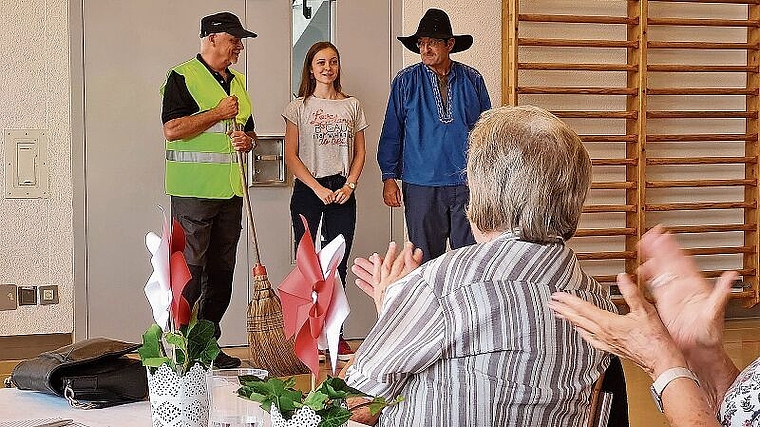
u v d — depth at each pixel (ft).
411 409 6.00
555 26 20.70
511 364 5.88
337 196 17.95
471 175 6.30
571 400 6.05
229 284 17.26
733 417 5.33
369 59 19.79
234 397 5.95
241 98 16.88
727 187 22.09
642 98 20.74
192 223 16.62
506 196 6.12
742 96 21.98
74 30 18.44
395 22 19.88
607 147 21.30
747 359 17.98
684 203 21.54
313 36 19.54
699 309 5.77
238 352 19.03
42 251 18.63
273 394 5.01
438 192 18.48
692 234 21.95
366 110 19.85
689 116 21.11
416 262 7.04
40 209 18.57
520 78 20.58
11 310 18.54
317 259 5.48
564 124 6.24
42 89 18.44
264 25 19.24
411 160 18.54
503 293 5.92
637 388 15.74
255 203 19.42
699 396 4.82
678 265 5.90
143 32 18.71
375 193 19.99
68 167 18.65
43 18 18.35
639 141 20.81
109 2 18.54
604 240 21.44
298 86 19.49
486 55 20.29
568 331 6.00
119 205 18.84
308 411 4.94
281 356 15.76
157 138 18.93
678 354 4.94
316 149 18.07
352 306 19.93
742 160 21.56
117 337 18.99
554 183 6.07
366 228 19.98
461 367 5.92
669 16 21.36
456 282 5.99
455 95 18.52
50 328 18.78
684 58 21.53
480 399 5.88
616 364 6.52
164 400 6.09
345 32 19.61
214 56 16.56
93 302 18.84
